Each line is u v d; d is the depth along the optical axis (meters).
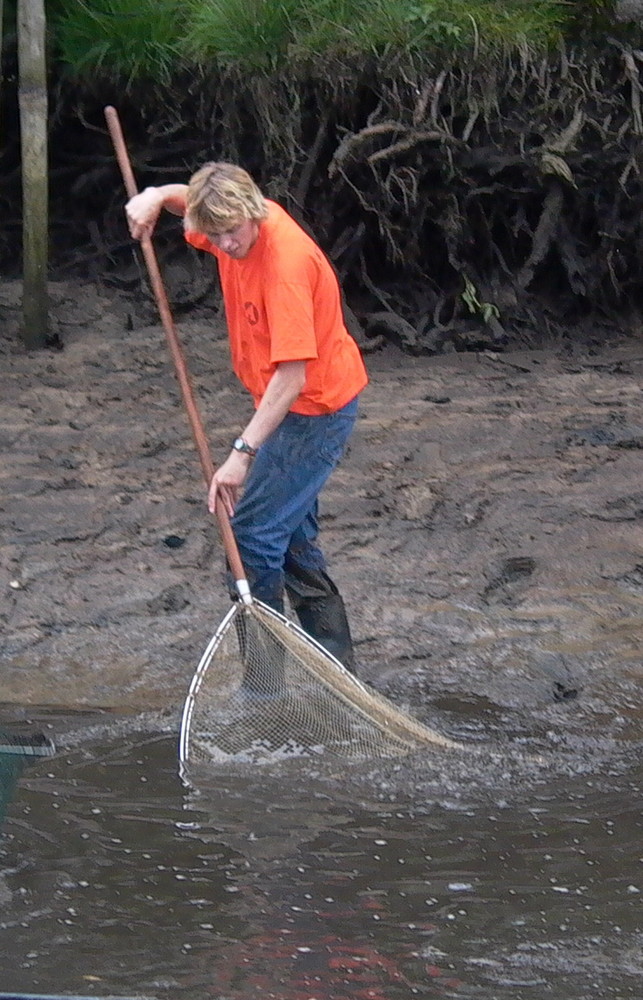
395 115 29.77
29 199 28.44
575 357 30.84
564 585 19.78
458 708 16.22
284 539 15.78
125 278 32.56
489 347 31.33
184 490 22.62
